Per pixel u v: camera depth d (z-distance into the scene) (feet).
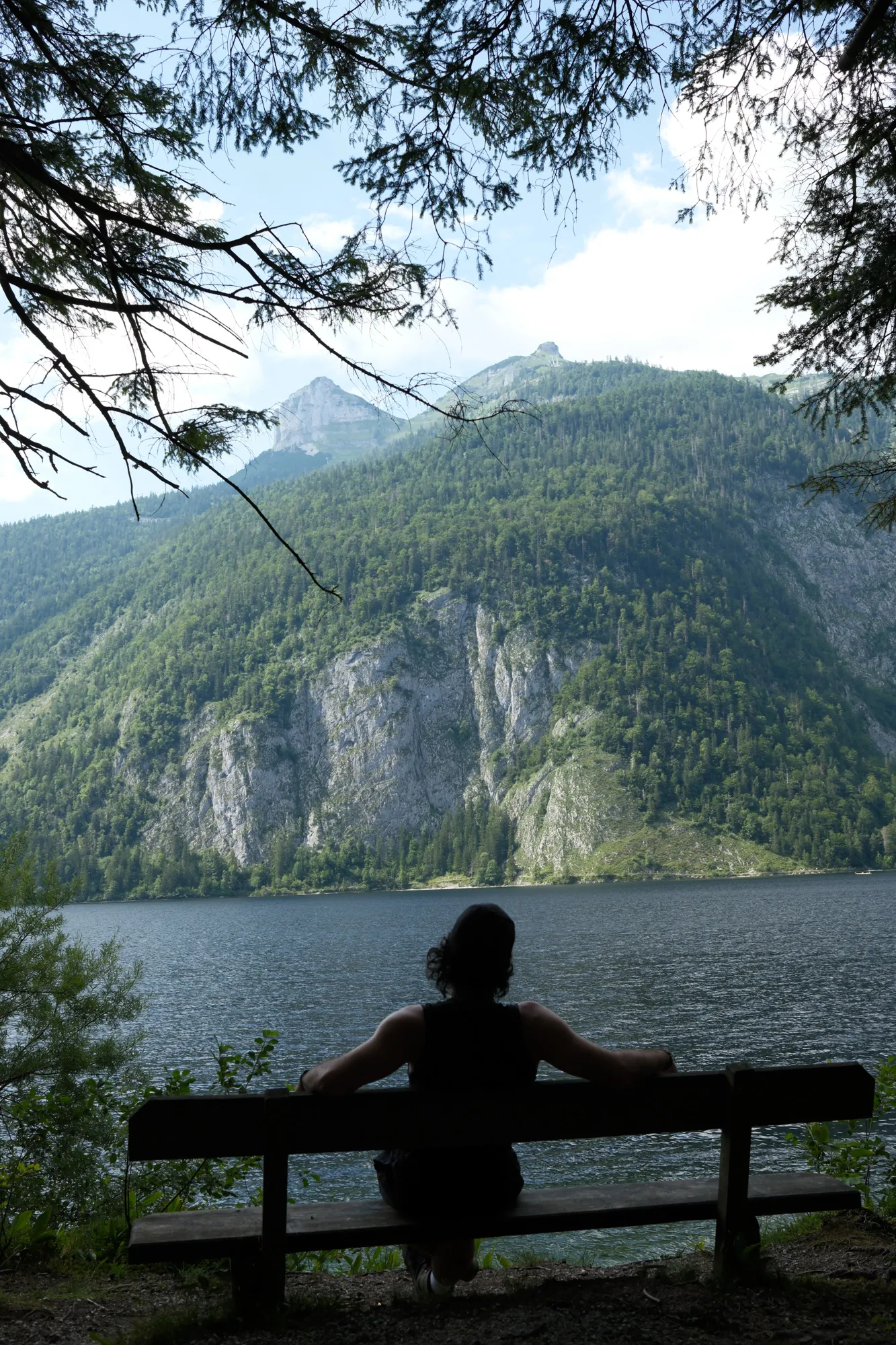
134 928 478.18
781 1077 12.36
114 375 18.43
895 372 23.73
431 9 15.39
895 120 20.08
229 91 16.87
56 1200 21.79
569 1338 11.23
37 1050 22.80
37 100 17.84
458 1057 11.35
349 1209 12.17
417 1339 11.20
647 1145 90.94
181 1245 11.34
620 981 216.74
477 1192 11.66
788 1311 12.03
